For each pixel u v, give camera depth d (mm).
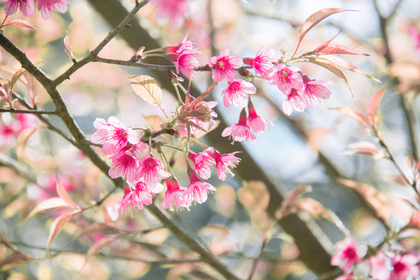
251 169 1252
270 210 1261
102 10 1184
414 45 1498
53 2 968
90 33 1469
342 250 1082
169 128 957
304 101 980
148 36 1188
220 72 943
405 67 1183
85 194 1273
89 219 1241
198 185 957
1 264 1050
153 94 963
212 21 1343
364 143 1096
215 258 1141
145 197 958
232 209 1538
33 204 1229
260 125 988
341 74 948
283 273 1345
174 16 953
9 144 1148
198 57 959
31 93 1041
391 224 1099
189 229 1304
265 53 964
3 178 1295
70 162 1385
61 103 987
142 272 1234
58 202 1039
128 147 947
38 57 1238
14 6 957
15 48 955
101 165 1052
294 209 1133
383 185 1529
